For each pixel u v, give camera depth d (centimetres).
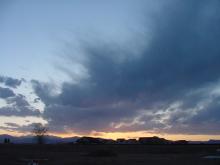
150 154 8706
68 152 9344
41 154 8081
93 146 12575
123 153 9306
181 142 13512
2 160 6125
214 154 7888
